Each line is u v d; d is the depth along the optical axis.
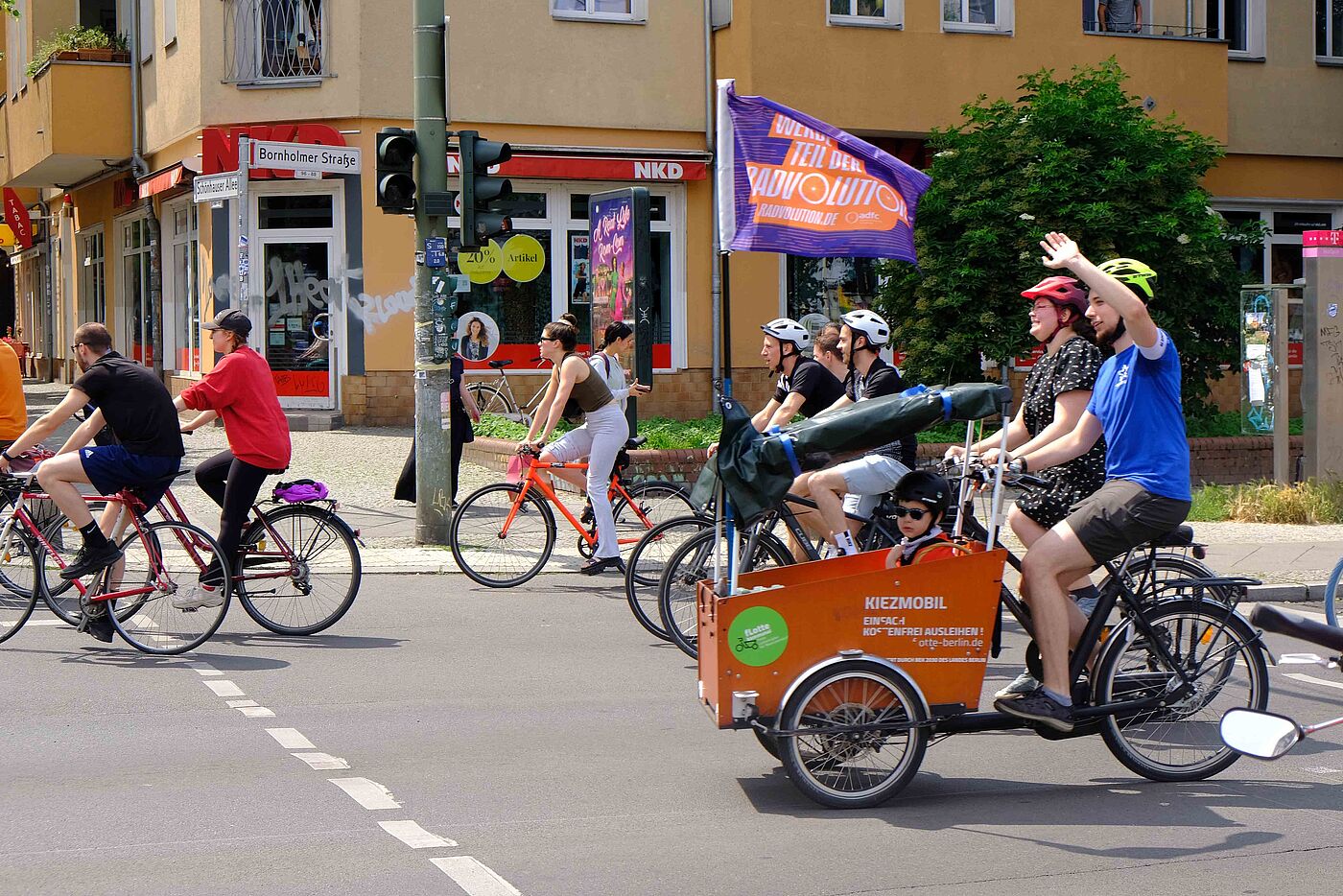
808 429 6.38
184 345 24.47
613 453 10.89
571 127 22.25
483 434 18.23
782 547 8.45
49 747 6.71
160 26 23.77
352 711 7.45
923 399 6.35
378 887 4.91
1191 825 5.73
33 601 9.02
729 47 22.42
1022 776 6.46
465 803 5.91
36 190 36.00
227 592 8.85
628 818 5.74
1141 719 6.32
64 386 33.25
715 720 5.91
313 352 21.86
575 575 11.93
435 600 10.80
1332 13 26.64
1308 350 15.70
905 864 5.22
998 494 6.18
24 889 4.87
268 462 9.12
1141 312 5.90
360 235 21.47
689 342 23.06
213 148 20.80
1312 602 11.09
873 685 5.93
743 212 11.45
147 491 8.83
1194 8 25.48
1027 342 18.67
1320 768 6.60
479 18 21.69
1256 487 15.78
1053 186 18.53
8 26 30.58
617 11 22.48
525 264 22.33
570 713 7.45
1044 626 6.11
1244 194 26.22
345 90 21.34
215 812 5.76
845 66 22.23
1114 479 6.12
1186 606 6.28
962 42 22.81
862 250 11.84
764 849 5.38
